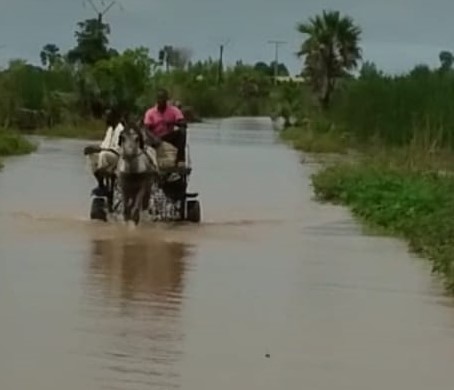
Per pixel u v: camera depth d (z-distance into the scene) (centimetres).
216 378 1079
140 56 6975
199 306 1405
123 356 1148
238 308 1400
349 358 1169
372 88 5016
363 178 2850
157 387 1044
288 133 6844
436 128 3912
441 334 1286
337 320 1348
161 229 2131
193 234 2081
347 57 7138
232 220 2334
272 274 1658
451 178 2806
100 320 1308
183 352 1171
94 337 1223
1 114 5853
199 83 12019
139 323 1298
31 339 1208
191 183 3278
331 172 3097
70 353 1153
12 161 4044
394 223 2223
